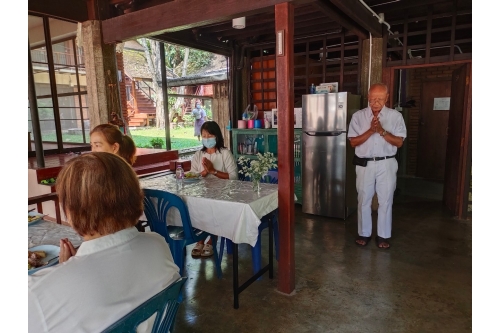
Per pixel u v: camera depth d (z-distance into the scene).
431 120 6.30
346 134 4.03
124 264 0.92
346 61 4.96
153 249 1.03
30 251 1.48
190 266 2.95
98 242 0.91
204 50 4.93
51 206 3.44
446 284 2.57
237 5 2.40
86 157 0.96
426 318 2.15
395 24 4.26
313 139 4.25
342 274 2.76
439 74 6.12
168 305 1.08
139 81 12.71
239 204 2.18
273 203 2.45
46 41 4.56
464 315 2.18
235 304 2.30
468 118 3.90
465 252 3.14
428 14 3.94
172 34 4.29
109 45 3.54
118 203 0.94
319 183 4.29
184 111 13.31
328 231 3.79
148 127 12.51
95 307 0.84
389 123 3.16
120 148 2.17
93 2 3.43
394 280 2.64
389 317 2.17
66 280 0.82
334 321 2.14
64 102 5.30
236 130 5.13
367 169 3.21
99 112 3.55
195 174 2.89
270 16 4.04
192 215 2.38
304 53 5.00
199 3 2.60
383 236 3.27
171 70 12.96
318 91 4.52
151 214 2.41
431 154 6.38
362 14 3.47
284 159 2.34
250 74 5.52
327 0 3.21
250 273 2.82
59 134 4.86
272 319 2.17
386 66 4.27
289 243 2.41
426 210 4.46
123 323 0.88
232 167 3.07
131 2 3.56
